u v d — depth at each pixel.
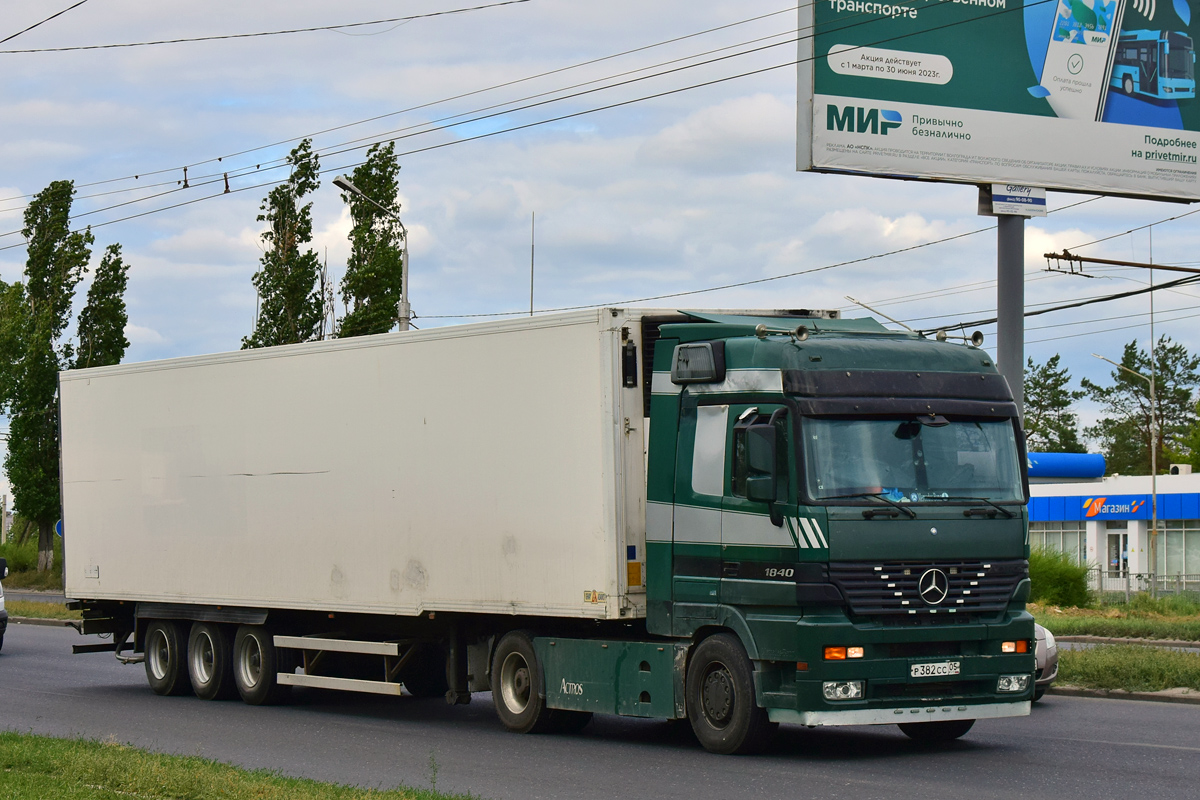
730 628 11.93
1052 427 110.31
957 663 11.58
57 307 52.88
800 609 11.30
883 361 11.99
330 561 15.66
